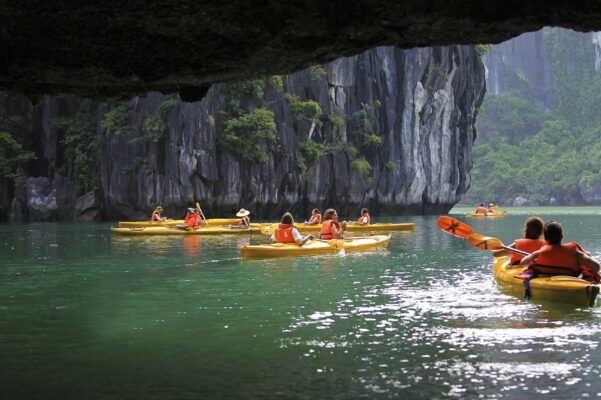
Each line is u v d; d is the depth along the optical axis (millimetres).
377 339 7285
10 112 41469
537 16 5590
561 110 140375
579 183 117188
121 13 5504
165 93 7523
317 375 5973
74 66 6223
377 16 5594
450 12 5535
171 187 39125
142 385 5719
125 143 39938
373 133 52125
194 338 7426
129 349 6953
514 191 122688
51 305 9578
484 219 44406
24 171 41750
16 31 5684
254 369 6164
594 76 141125
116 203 40156
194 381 5820
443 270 13258
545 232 9852
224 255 16609
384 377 5883
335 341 7223
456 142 61656
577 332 7520
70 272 13422
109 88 7312
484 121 138625
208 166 39219
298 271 13203
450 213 67000
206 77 6750
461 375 5930
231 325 8078
